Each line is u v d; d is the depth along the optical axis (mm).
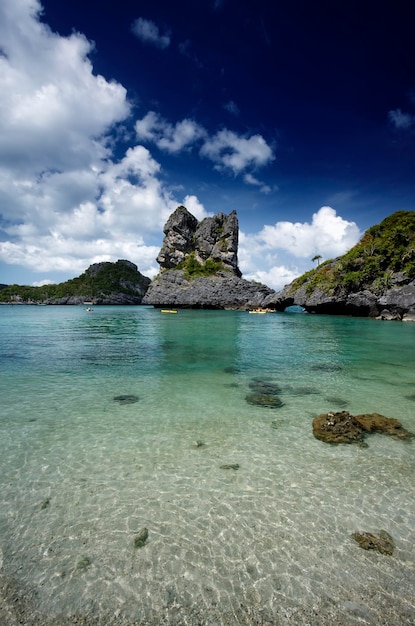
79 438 8836
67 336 32969
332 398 12633
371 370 17484
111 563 4684
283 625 3822
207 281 104125
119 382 14688
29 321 56469
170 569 4598
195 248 125125
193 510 5891
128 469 7273
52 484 6652
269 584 4367
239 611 3994
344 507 6016
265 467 7426
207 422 10078
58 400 12062
